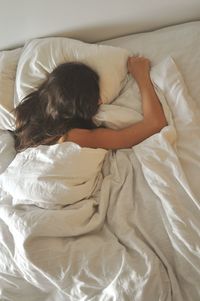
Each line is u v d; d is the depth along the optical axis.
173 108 1.35
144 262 1.10
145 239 1.16
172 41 1.51
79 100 1.41
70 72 1.44
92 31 1.70
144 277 1.06
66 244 1.17
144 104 1.40
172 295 1.07
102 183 1.32
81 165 1.26
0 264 1.24
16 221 1.18
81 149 1.27
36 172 1.25
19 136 1.55
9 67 1.71
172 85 1.37
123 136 1.37
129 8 1.58
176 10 1.57
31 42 1.70
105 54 1.52
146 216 1.21
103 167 1.37
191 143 1.27
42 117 1.47
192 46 1.46
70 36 1.73
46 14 1.64
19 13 1.65
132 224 1.20
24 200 1.26
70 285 1.13
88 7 1.59
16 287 1.24
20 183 1.26
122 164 1.34
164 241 1.15
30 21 1.68
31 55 1.63
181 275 1.09
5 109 1.64
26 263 1.14
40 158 1.29
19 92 1.62
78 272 1.12
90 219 1.23
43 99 1.47
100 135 1.38
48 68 1.60
